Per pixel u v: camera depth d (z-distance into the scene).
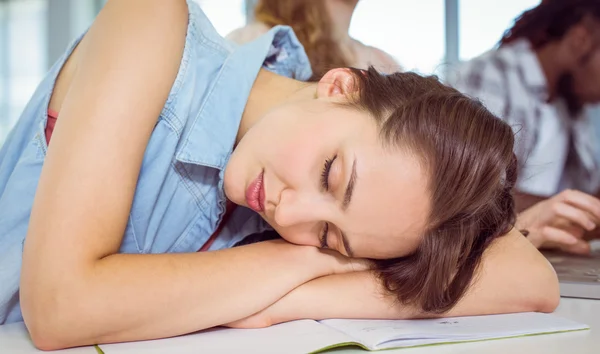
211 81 0.83
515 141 0.79
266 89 0.86
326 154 0.67
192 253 0.66
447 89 0.76
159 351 0.55
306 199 0.67
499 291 0.75
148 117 0.66
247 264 0.67
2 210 0.76
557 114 1.67
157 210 0.83
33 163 0.76
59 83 0.79
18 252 0.73
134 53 0.66
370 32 2.04
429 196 0.66
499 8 1.96
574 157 1.66
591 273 0.97
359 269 0.75
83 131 0.61
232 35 1.64
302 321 0.68
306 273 0.70
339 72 0.79
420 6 2.01
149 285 0.59
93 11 2.78
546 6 1.66
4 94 2.96
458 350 0.57
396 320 0.70
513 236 0.84
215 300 0.62
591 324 0.70
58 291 0.57
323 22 1.64
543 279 0.78
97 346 0.58
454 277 0.72
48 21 2.69
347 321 0.68
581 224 1.16
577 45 1.63
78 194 0.59
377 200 0.65
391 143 0.65
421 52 2.02
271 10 1.65
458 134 0.67
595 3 1.60
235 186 0.73
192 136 0.79
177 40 0.73
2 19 2.94
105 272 0.59
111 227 0.62
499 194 0.75
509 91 1.67
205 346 0.56
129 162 0.64
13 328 0.67
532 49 1.68
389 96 0.71
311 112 0.71
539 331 0.64
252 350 0.54
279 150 0.69
